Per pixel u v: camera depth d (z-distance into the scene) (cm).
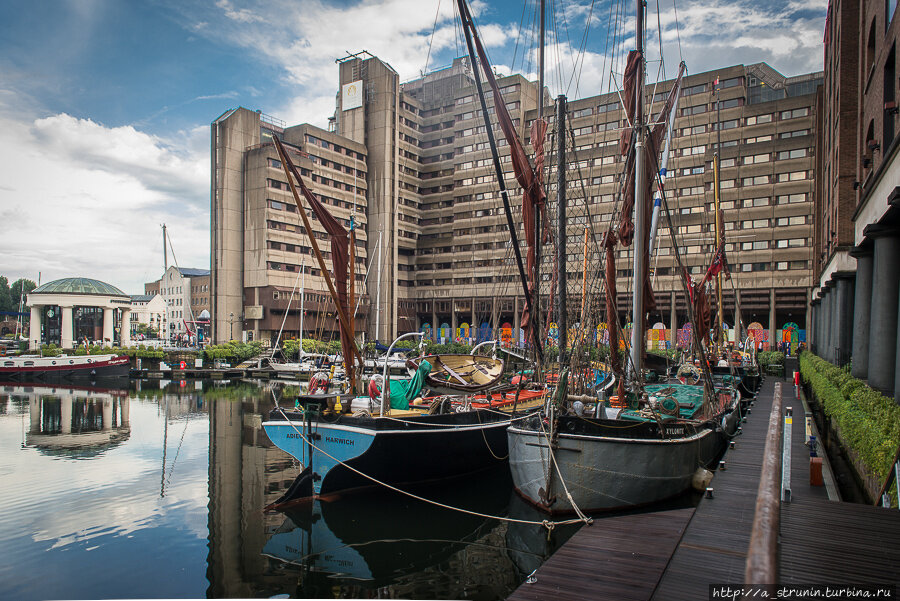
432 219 8669
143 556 1097
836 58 2928
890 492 908
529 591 679
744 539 829
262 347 6519
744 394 2883
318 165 7669
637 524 929
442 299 8281
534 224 2062
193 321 7606
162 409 3256
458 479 1658
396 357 5294
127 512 1368
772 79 6981
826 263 3516
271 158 7256
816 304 4238
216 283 7300
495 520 1316
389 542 1185
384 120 8225
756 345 5497
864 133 2161
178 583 980
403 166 8531
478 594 948
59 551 1114
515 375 2467
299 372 5269
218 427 2633
